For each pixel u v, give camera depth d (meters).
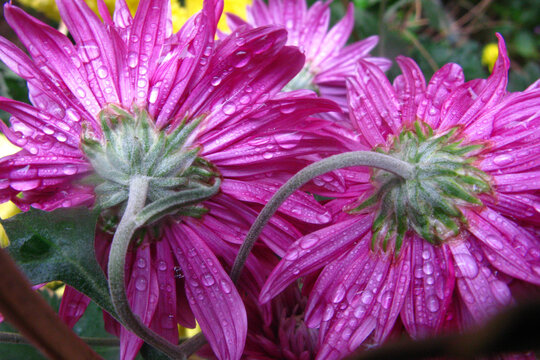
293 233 0.13
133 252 0.13
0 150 0.18
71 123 0.13
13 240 0.11
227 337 0.13
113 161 0.13
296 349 0.15
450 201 0.13
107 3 0.19
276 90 0.13
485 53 0.32
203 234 0.13
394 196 0.13
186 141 0.13
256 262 0.13
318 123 0.13
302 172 0.12
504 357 0.10
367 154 0.12
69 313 0.13
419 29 0.33
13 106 0.12
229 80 0.13
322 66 0.19
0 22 0.19
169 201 0.11
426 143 0.13
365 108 0.14
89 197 0.13
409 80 0.14
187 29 0.13
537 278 0.12
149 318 0.13
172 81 0.13
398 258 0.13
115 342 0.15
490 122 0.13
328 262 0.13
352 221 0.13
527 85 0.30
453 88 0.14
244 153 0.13
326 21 0.19
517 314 0.06
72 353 0.09
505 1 0.37
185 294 0.13
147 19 0.13
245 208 0.13
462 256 0.13
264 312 0.14
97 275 0.12
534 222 0.12
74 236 0.12
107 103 0.13
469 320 0.12
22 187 0.12
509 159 0.13
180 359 0.12
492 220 0.13
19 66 0.12
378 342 0.12
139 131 0.13
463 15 0.35
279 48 0.12
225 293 0.13
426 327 0.12
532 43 0.36
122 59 0.13
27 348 0.16
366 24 0.26
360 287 0.13
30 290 0.08
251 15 0.20
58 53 0.13
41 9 0.19
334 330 0.13
